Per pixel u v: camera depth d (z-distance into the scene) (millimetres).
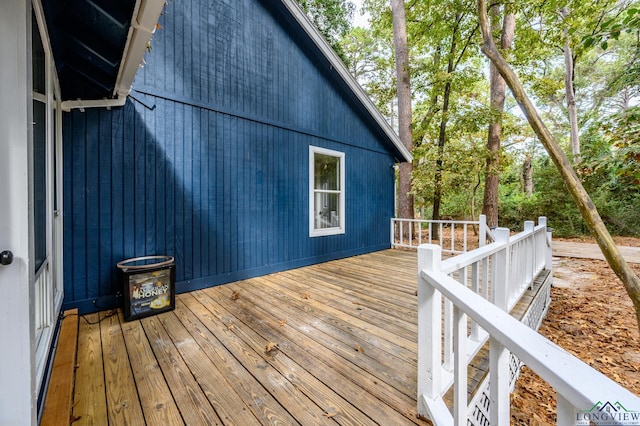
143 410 1434
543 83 8445
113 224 2826
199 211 3453
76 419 1369
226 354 1957
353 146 5777
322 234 5086
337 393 1555
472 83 8750
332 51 4879
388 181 6758
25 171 1025
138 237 2982
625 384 2613
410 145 8094
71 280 2605
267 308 2824
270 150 4242
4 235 992
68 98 2574
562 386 558
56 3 1522
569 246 8914
